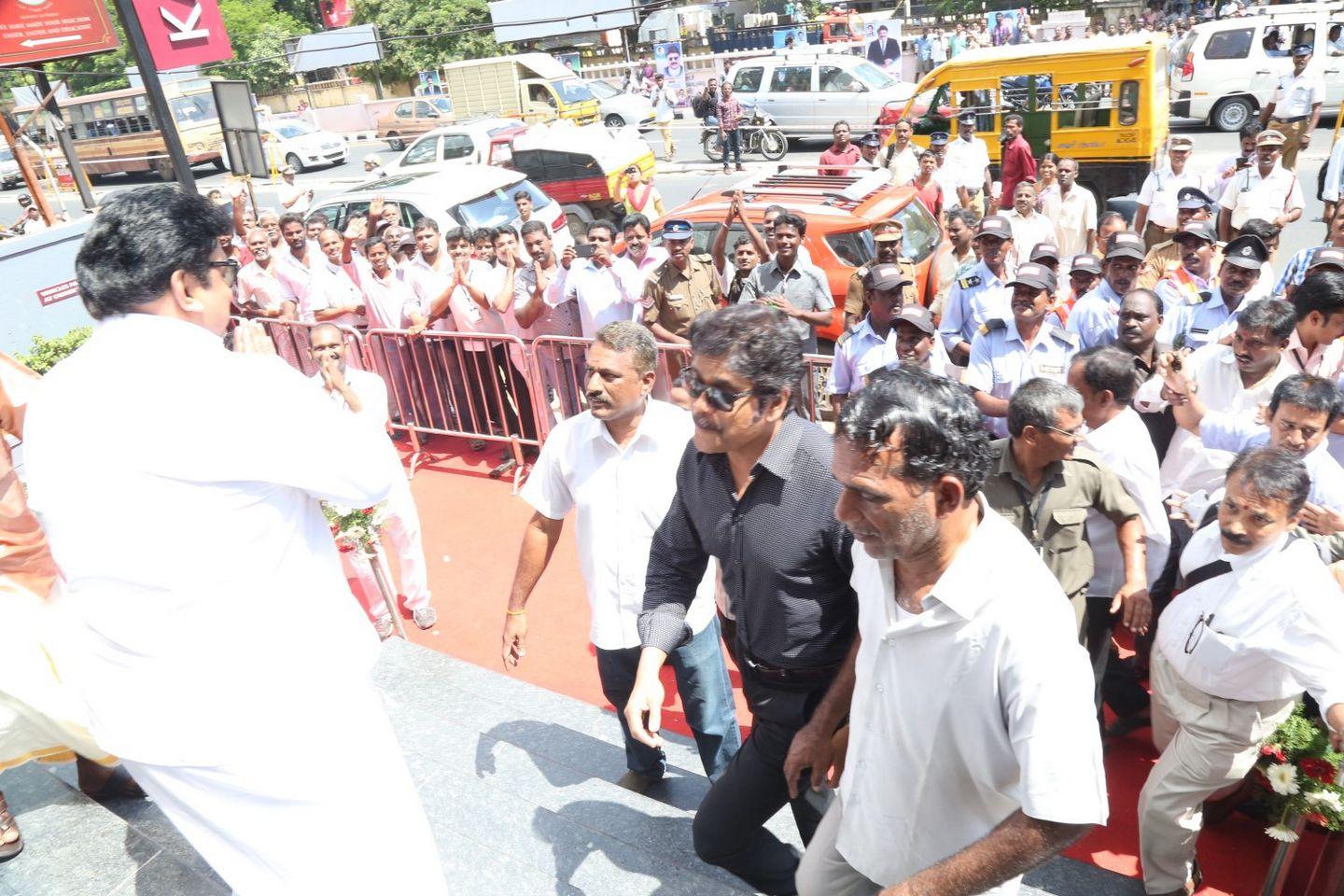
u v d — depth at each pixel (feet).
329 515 15.31
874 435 5.00
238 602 5.37
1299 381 11.50
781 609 7.52
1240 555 9.66
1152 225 32.63
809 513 7.21
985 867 5.23
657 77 98.32
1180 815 10.18
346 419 5.80
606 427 10.53
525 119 77.46
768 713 8.00
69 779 10.11
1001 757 5.55
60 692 8.48
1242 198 30.78
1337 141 36.24
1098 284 18.83
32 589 8.38
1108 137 41.83
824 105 65.77
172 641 5.29
